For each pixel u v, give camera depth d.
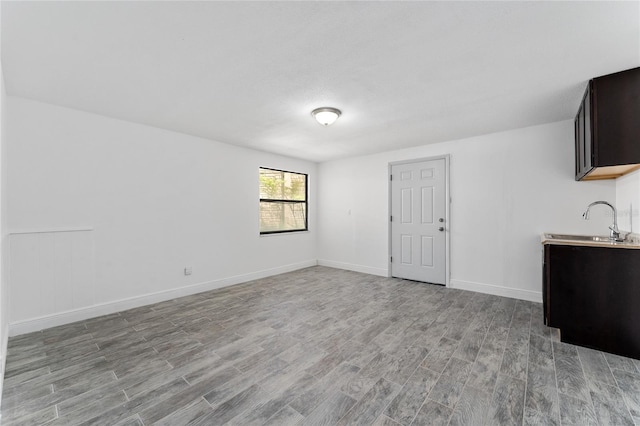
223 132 3.83
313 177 6.00
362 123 3.45
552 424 1.53
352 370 2.05
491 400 1.72
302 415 1.60
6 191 2.53
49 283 2.82
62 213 2.92
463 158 4.13
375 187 5.15
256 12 1.54
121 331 2.72
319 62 2.07
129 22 1.62
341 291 4.08
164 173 3.69
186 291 3.89
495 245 3.87
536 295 3.57
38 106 2.77
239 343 2.48
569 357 2.23
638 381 1.91
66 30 1.68
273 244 5.16
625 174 2.79
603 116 2.24
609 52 1.93
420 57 2.00
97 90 2.53
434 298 3.74
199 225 4.06
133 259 3.41
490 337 2.58
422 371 2.04
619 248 2.30
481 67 2.14
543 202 3.52
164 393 1.80
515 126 3.57
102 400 1.73
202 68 2.15
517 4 1.48
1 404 1.68
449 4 1.48
